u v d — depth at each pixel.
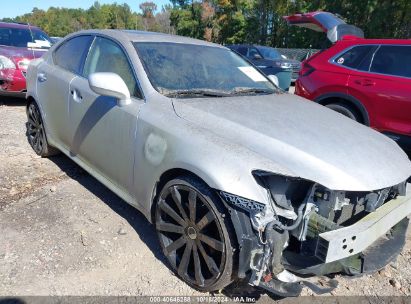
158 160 2.67
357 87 5.55
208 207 2.39
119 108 3.06
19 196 3.74
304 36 30.86
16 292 2.50
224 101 3.01
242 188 2.22
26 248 2.94
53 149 4.61
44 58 4.54
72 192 3.89
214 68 3.53
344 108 5.78
